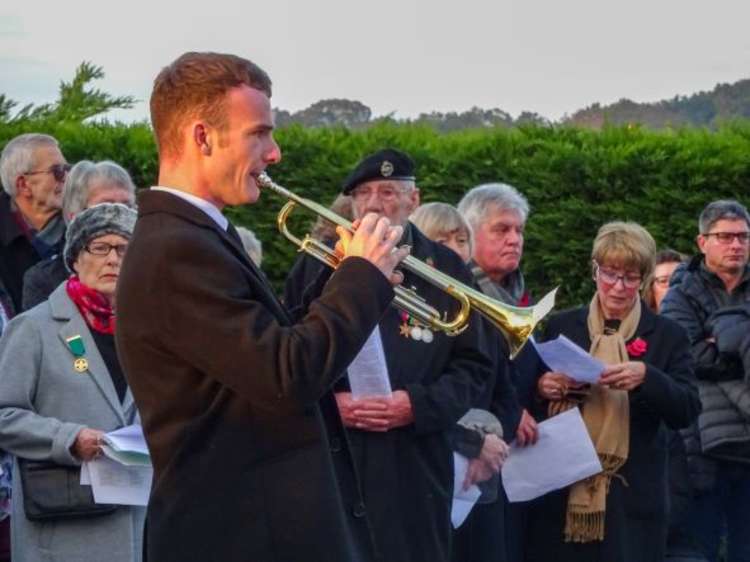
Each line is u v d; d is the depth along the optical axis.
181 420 4.55
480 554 7.42
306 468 4.59
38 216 8.55
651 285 10.40
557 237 12.58
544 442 7.73
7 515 7.05
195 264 4.48
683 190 12.51
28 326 6.55
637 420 7.95
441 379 6.70
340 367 4.48
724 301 9.19
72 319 6.57
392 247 4.67
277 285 12.80
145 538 4.82
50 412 6.47
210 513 4.55
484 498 7.32
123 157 12.98
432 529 6.58
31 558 6.40
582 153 12.64
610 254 8.06
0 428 6.36
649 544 7.93
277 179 12.87
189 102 4.69
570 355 7.62
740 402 8.75
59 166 8.53
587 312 8.27
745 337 8.70
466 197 8.43
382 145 13.03
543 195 12.69
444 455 6.70
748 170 12.45
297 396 4.41
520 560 7.95
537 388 7.98
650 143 12.66
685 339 8.17
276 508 4.56
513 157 12.83
